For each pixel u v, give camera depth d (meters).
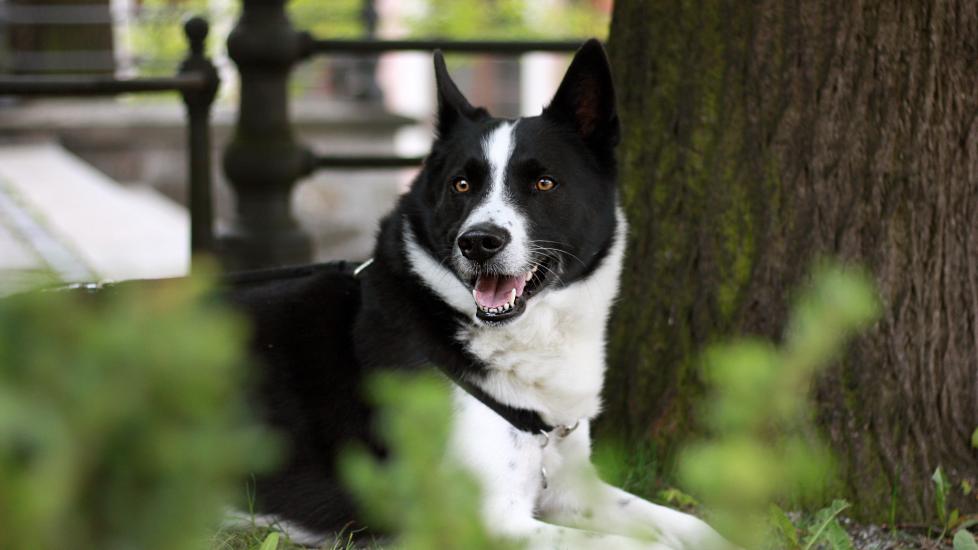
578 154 3.52
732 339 3.77
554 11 18.27
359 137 12.18
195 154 5.93
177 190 11.42
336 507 3.36
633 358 4.02
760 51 3.73
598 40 3.47
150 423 0.95
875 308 3.53
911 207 3.52
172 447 0.96
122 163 11.27
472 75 19.34
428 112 18.58
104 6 12.70
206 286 1.06
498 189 3.35
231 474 1.06
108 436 0.95
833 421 3.55
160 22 14.08
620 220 3.66
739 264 3.80
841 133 3.58
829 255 3.60
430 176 3.53
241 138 6.19
